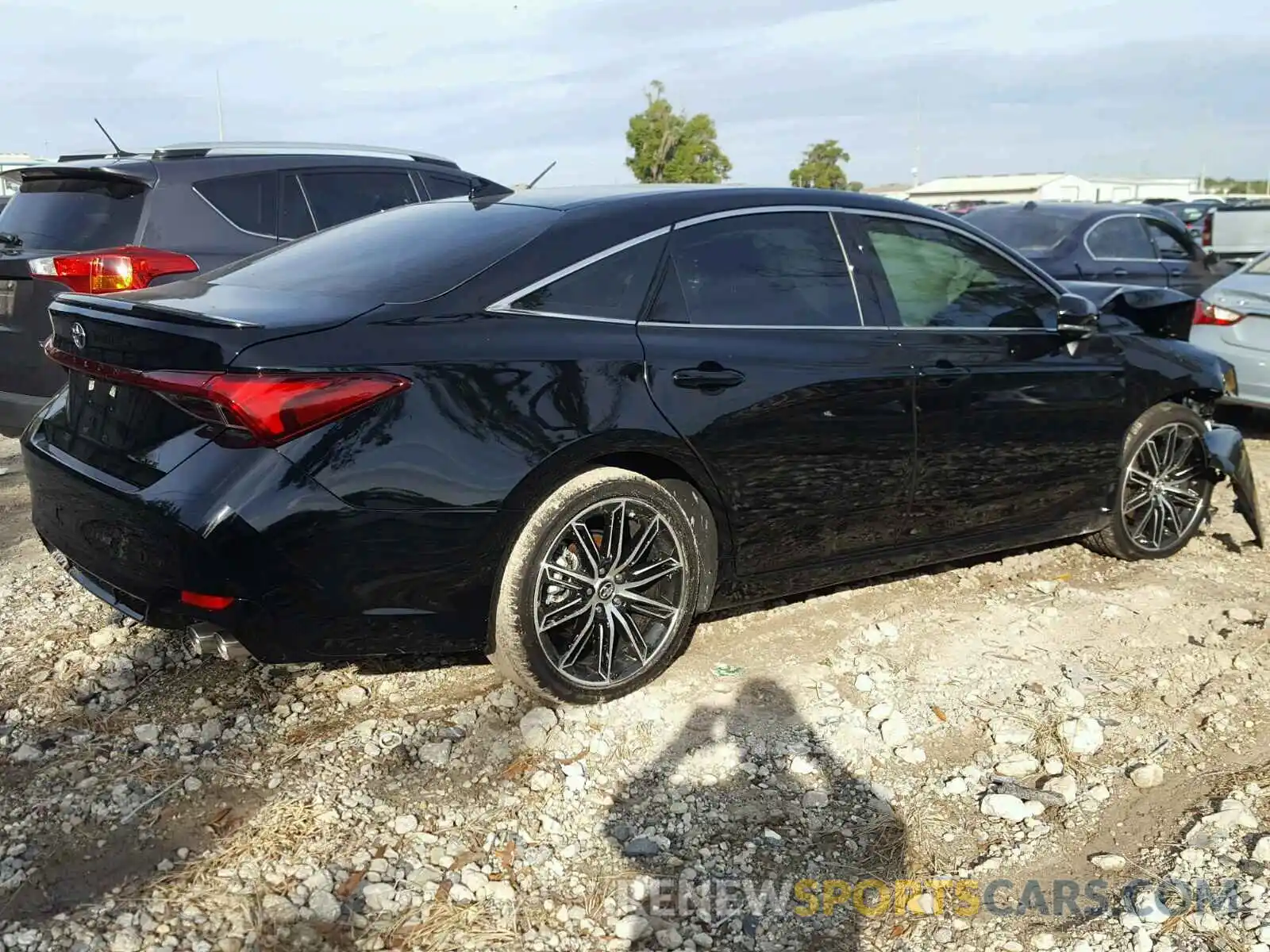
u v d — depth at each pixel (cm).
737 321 357
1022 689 368
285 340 279
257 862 263
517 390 303
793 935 258
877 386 377
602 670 340
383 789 296
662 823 293
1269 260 757
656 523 337
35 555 457
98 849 266
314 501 276
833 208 393
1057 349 439
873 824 298
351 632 292
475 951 244
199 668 355
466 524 295
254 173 626
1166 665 388
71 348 319
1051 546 504
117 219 581
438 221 367
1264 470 662
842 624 408
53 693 337
